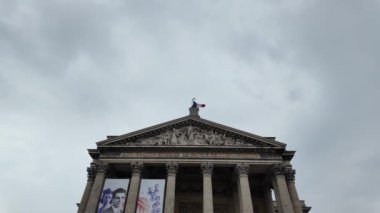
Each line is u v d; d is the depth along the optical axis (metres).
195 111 67.31
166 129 60.31
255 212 61.75
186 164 55.44
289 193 53.47
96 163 55.16
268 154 56.84
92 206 49.44
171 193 50.34
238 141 58.44
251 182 64.00
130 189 51.12
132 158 55.66
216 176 63.84
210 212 48.19
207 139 58.31
